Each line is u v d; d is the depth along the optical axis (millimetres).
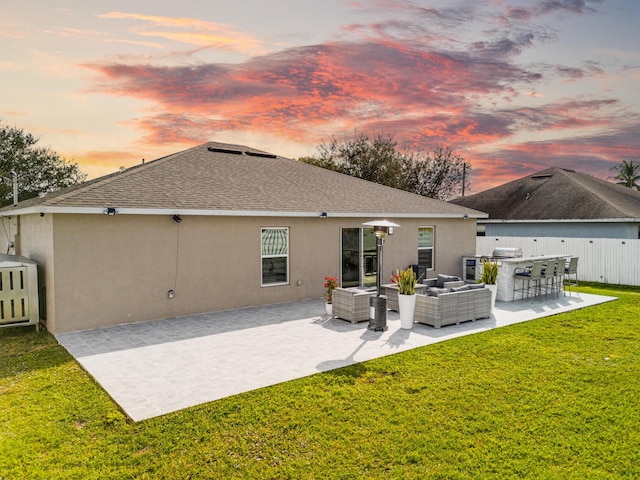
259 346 8344
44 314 9953
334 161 41531
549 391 6094
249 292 12055
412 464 4332
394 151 41500
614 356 7668
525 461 4359
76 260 9391
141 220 10195
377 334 9297
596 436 4836
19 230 12875
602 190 25375
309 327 9867
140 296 10250
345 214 13438
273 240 12539
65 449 4625
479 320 10750
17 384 6512
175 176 12586
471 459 4395
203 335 9117
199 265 11117
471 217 17703
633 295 14812
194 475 4152
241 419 5246
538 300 13680
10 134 32688
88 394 6098
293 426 5086
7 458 4449
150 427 5066
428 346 8344
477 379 6543
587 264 19156
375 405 5633
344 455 4480
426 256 16828
